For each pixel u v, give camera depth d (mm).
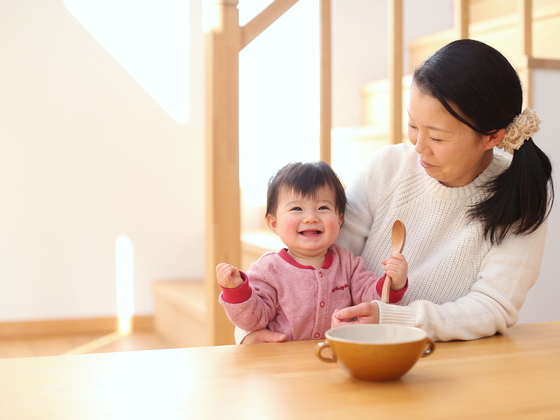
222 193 1768
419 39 3359
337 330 754
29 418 612
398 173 1160
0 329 3045
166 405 646
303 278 1061
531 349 888
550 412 632
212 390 692
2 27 3000
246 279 984
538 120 965
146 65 3209
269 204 1138
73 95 3107
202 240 3352
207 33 1784
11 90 3021
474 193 1079
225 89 1751
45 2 3053
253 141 3432
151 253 3270
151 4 3203
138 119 3215
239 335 1052
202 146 3316
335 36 3449
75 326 3152
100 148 3162
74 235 3139
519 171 984
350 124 3494
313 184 1089
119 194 3201
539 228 1024
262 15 1772
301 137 3486
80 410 632
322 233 1077
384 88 3254
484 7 3252
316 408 638
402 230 1021
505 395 680
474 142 939
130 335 3113
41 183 3080
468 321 944
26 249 3070
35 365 782
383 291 976
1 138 3020
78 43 3105
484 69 901
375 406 644
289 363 799
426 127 929
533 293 1952
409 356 700
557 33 2514
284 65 3441
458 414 625
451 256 1070
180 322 2865
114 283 3209
